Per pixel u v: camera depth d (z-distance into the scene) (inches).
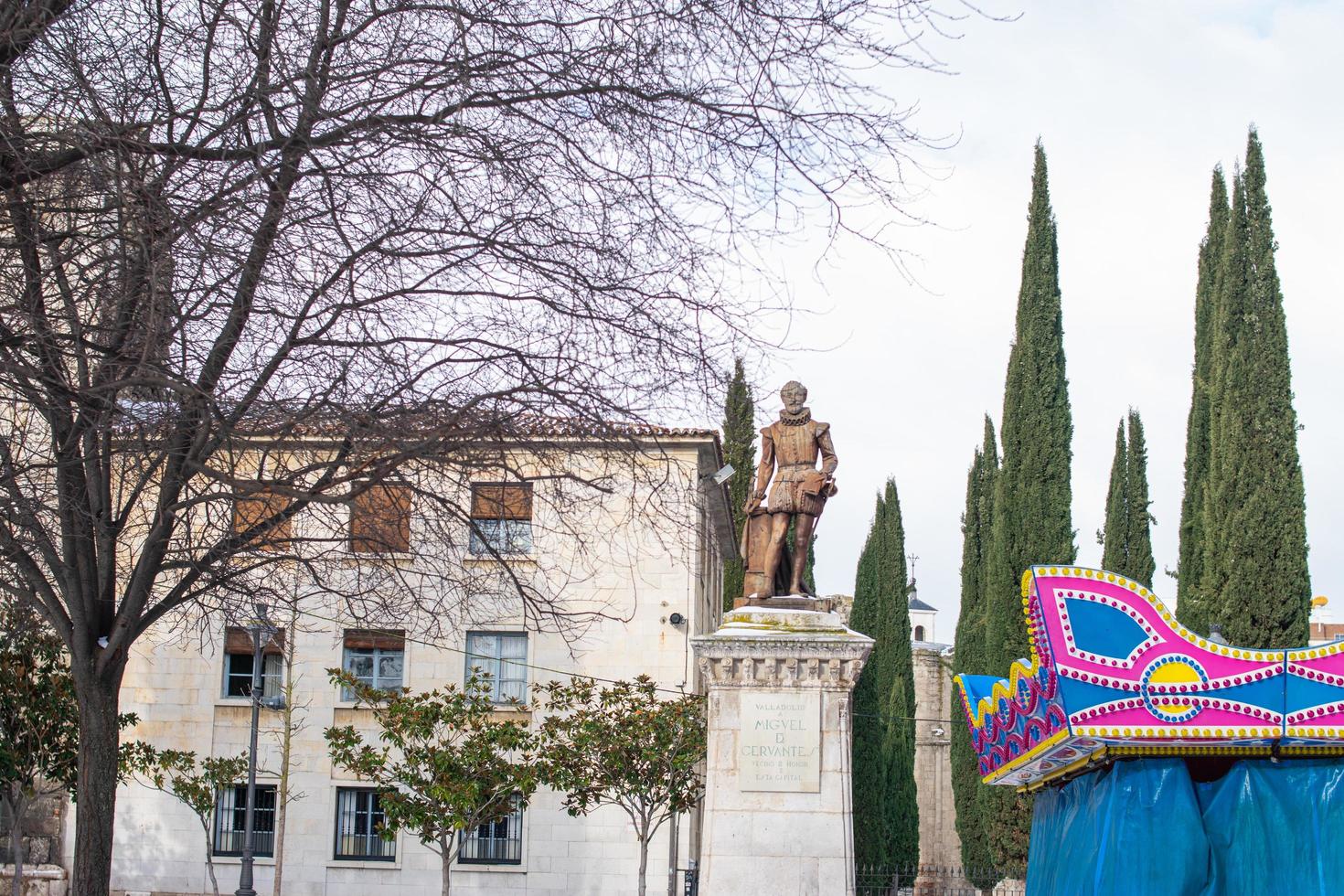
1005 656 1379.2
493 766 1227.9
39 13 434.6
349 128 448.1
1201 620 1041.5
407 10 469.1
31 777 1152.2
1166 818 602.5
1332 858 593.3
